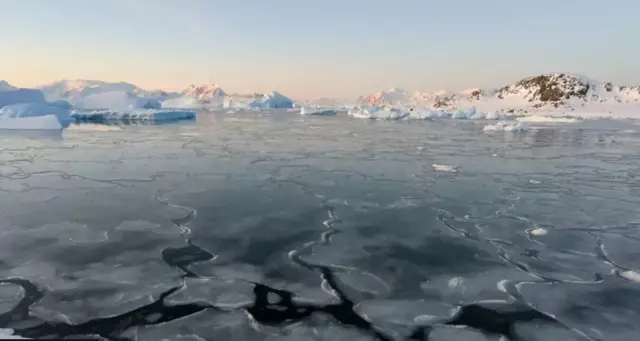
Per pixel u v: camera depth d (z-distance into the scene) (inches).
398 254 227.5
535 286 193.5
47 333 151.9
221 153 580.1
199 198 332.5
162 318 163.2
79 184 374.3
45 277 194.5
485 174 450.9
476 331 159.0
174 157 537.3
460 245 241.1
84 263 209.9
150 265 208.7
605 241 250.2
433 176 433.1
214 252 226.4
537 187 389.7
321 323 162.1
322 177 419.8
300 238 248.4
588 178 436.5
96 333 152.8
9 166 458.6
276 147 658.2
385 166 490.0
